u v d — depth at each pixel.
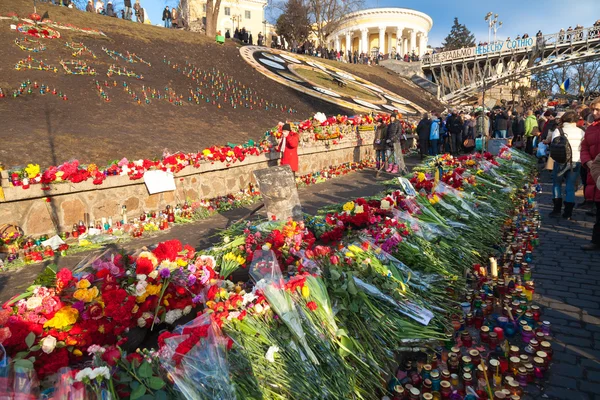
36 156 7.27
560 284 4.61
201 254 4.00
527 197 8.63
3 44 14.00
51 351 2.17
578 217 7.51
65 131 8.93
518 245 5.57
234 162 9.12
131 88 13.66
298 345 2.48
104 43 17.44
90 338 2.34
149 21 34.81
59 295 2.48
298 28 47.94
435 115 16.70
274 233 3.92
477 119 15.53
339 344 2.65
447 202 6.00
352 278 3.10
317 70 28.11
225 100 15.91
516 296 4.11
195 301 2.86
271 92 18.95
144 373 1.90
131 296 2.65
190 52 20.67
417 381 2.94
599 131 5.30
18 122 8.93
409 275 3.75
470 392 2.79
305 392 2.19
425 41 66.56
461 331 3.61
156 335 2.95
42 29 15.85
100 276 2.72
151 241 6.14
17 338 2.07
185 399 1.87
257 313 2.55
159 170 7.40
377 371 2.66
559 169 7.36
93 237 6.14
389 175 12.66
